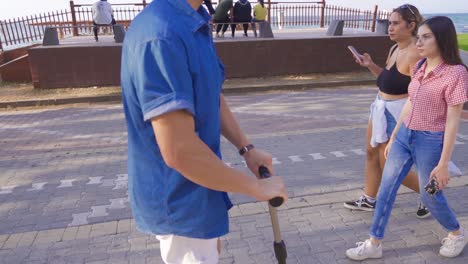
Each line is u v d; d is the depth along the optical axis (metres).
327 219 3.68
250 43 11.32
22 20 13.39
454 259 3.03
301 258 3.13
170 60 1.21
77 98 9.69
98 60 10.59
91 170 5.24
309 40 11.66
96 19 11.95
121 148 6.16
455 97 2.47
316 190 4.33
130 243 3.42
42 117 8.52
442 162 2.58
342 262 3.06
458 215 3.65
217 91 1.42
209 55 1.37
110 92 10.16
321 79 11.34
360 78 11.40
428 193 2.68
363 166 5.04
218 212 1.53
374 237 3.01
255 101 9.45
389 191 2.90
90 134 7.02
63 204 4.25
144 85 1.21
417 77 2.68
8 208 4.22
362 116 7.68
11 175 5.18
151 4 1.34
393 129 3.22
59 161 5.65
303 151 5.71
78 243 3.46
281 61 11.66
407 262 3.02
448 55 2.49
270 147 5.95
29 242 3.50
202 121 1.37
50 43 10.92
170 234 1.52
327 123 7.25
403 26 2.94
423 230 3.42
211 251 1.61
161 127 1.20
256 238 3.41
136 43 1.25
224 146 5.98
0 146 6.52
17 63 11.72
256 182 1.37
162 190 1.45
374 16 15.32
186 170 1.24
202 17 1.39
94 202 4.27
